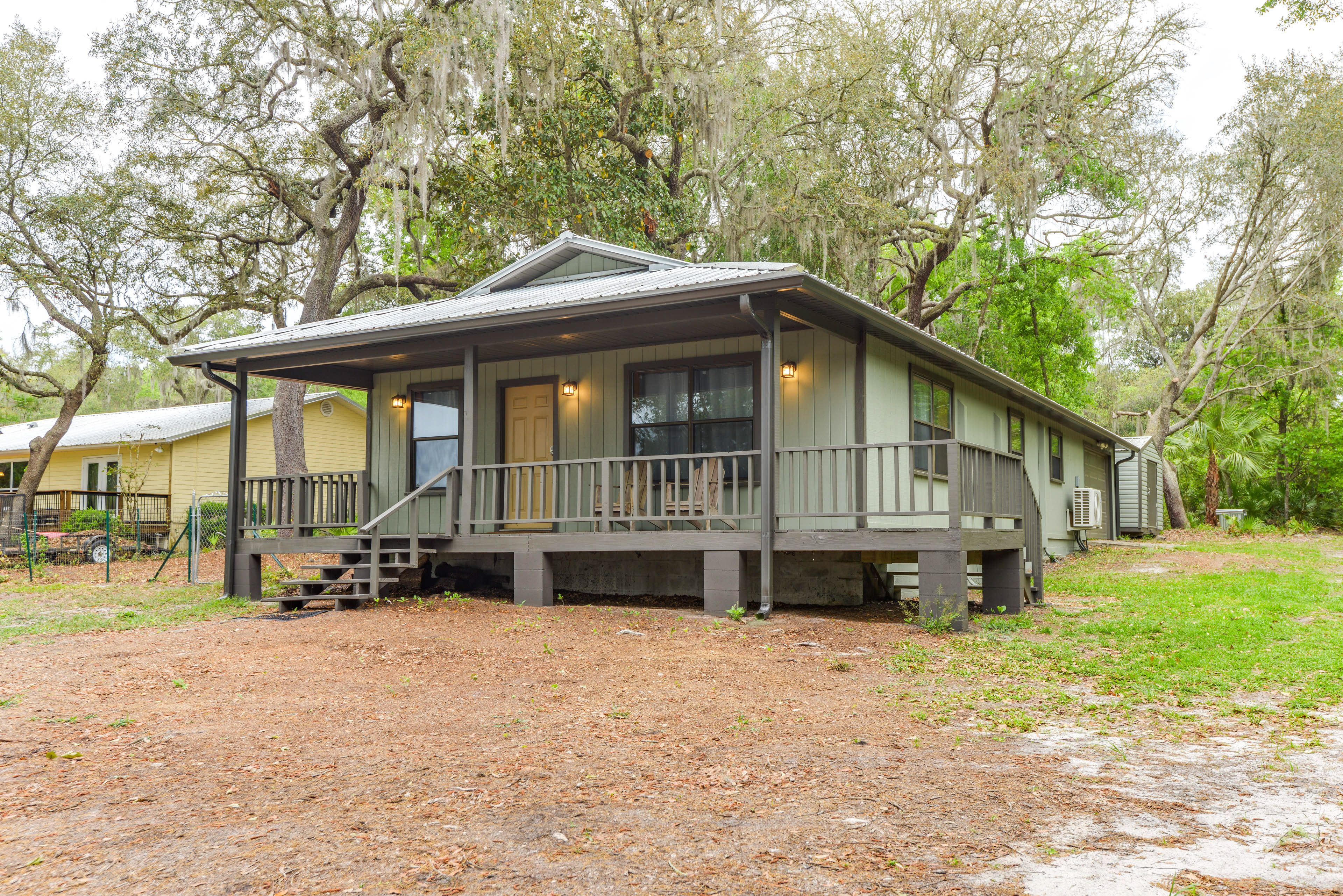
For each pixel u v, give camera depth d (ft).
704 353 39.01
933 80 81.30
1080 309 103.55
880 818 12.55
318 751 16.24
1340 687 20.74
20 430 99.91
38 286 71.10
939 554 30.25
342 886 10.19
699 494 38.19
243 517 41.50
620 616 32.45
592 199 74.18
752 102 78.59
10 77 70.85
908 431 41.09
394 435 46.91
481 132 72.54
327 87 68.80
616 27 73.10
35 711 19.43
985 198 87.51
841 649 26.73
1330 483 106.73
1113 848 11.35
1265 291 98.02
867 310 31.99
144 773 14.90
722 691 21.38
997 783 14.26
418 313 41.96
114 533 68.74
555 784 14.20
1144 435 111.55
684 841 11.65
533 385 43.29
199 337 114.73
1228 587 41.83
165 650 26.71
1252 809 12.92
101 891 10.06
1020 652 26.25
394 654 25.59
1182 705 19.85
